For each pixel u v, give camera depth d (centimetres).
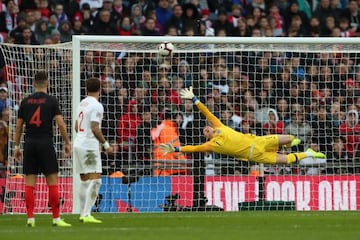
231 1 6862
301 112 5434
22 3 6406
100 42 4825
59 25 6272
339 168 5384
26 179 3419
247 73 5375
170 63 5338
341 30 6756
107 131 5222
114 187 4938
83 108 3628
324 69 5481
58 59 5125
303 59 5647
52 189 3406
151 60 5416
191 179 5028
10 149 4925
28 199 3416
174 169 5081
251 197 5012
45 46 4938
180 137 5312
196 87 5394
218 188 5003
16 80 5125
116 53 5472
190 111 5319
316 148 5400
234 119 5394
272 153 4734
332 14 6869
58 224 3431
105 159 5144
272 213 4478
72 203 4709
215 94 5384
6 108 5353
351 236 2794
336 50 5156
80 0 6619
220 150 4656
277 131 5416
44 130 3378
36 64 5128
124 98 5244
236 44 5031
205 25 6388
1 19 6312
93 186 3650
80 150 3625
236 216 4131
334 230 3103
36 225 3509
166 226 3381
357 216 4106
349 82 5459
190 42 4906
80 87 5119
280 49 5109
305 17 6775
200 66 5488
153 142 5162
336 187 5100
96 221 3659
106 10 6369
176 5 6438
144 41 4856
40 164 3416
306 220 3762
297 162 5219
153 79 5300
